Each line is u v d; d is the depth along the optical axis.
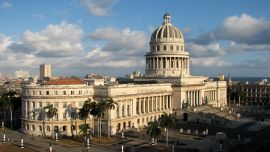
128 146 139.12
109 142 146.62
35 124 163.62
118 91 173.62
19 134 166.12
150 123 147.75
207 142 147.00
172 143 144.88
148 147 137.38
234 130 176.00
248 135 164.12
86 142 142.00
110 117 164.75
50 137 158.38
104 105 148.88
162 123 139.75
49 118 161.00
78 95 165.50
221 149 130.38
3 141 147.88
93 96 173.00
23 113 170.00
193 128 179.75
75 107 165.38
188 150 132.88
